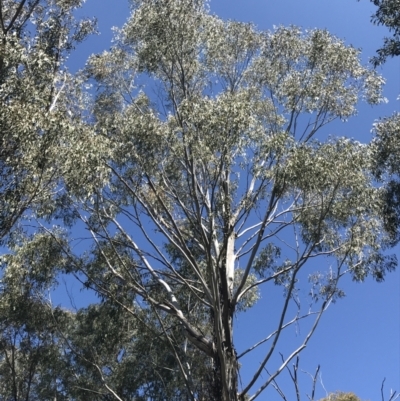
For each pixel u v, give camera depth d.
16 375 18.34
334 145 12.46
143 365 16.94
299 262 12.02
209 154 11.84
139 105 16.05
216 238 13.36
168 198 15.61
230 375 11.62
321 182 11.91
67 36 15.23
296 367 7.56
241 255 15.12
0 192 10.56
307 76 15.30
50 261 15.68
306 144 12.55
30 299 16.50
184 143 12.38
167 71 15.08
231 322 12.98
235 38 16.84
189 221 14.80
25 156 10.60
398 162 14.72
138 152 12.98
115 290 14.75
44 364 17.11
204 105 12.40
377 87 15.23
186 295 16.55
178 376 16.11
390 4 13.55
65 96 14.91
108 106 16.12
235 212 13.59
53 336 17.22
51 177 11.22
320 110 15.16
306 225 14.12
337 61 15.29
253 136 12.12
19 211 10.83
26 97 11.30
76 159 11.45
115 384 16.91
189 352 16.31
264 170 12.34
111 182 13.43
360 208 12.39
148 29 14.84
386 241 14.94
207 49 15.84
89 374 17.47
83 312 18.28
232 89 16.19
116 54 16.62
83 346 17.52
